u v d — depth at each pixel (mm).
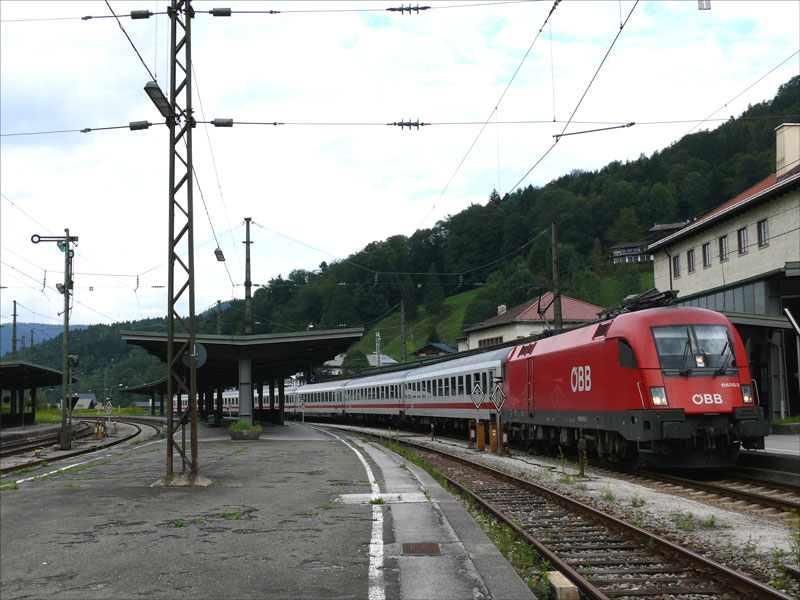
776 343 27375
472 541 8289
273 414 54812
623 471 16938
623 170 108938
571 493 13625
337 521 9703
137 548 8234
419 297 115875
